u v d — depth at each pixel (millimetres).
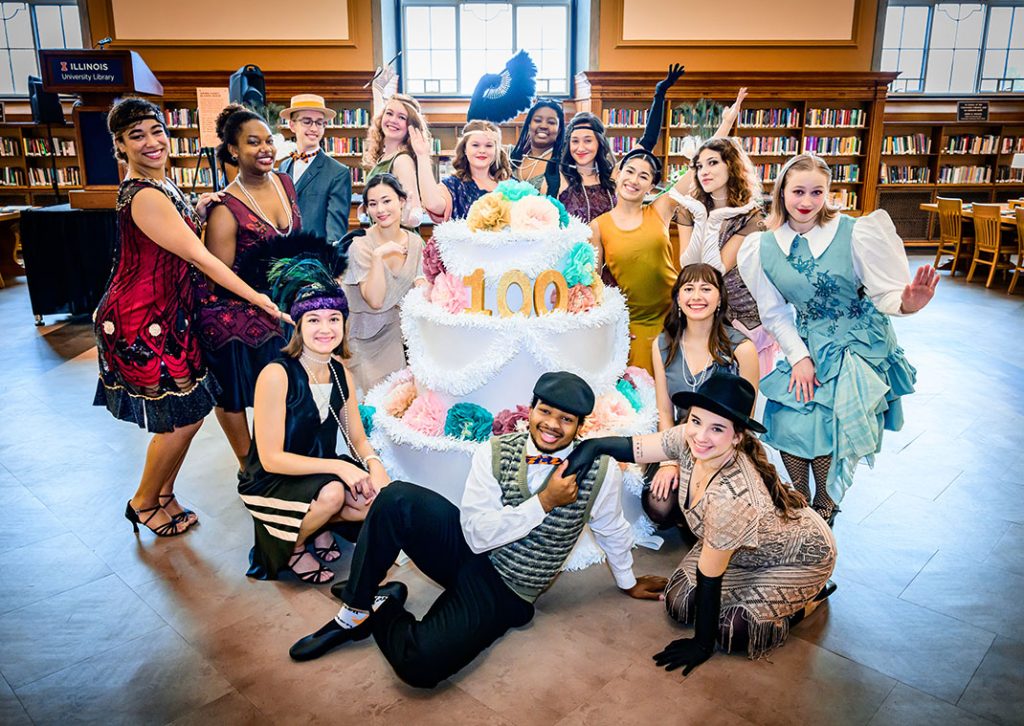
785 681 2082
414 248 3564
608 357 2838
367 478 2479
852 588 2545
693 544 2908
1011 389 4746
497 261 2588
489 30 10586
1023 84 11336
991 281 8367
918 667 2143
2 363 5410
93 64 6203
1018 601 2465
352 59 9719
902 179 11086
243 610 2449
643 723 1922
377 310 3529
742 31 10016
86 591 2553
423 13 10461
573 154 3699
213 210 2965
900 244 2666
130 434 4023
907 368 2816
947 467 3539
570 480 2014
